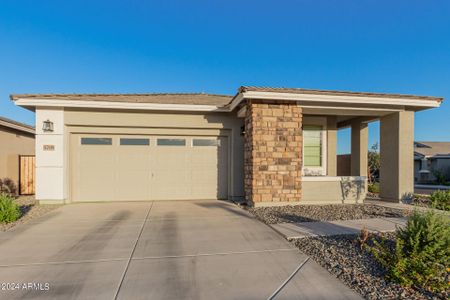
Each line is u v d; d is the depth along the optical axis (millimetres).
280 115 8688
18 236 5582
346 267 3967
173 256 4457
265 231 5898
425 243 3898
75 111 9516
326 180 9336
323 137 11586
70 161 9656
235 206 8953
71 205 9188
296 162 8805
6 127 12641
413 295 3248
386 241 4922
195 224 6535
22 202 9836
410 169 9570
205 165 10516
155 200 10164
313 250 4680
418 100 9102
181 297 3195
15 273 3848
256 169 8523
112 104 9375
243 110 9461
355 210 8109
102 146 9922
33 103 8938
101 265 4105
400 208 8477
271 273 3812
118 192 9969
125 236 5566
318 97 8531
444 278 3641
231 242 5156
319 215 7391
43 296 3232
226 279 3635
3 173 12438
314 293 3273
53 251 4707
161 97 11500
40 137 9281
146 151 10180
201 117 10289
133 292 3312
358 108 9180
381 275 3713
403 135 9547
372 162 19547
